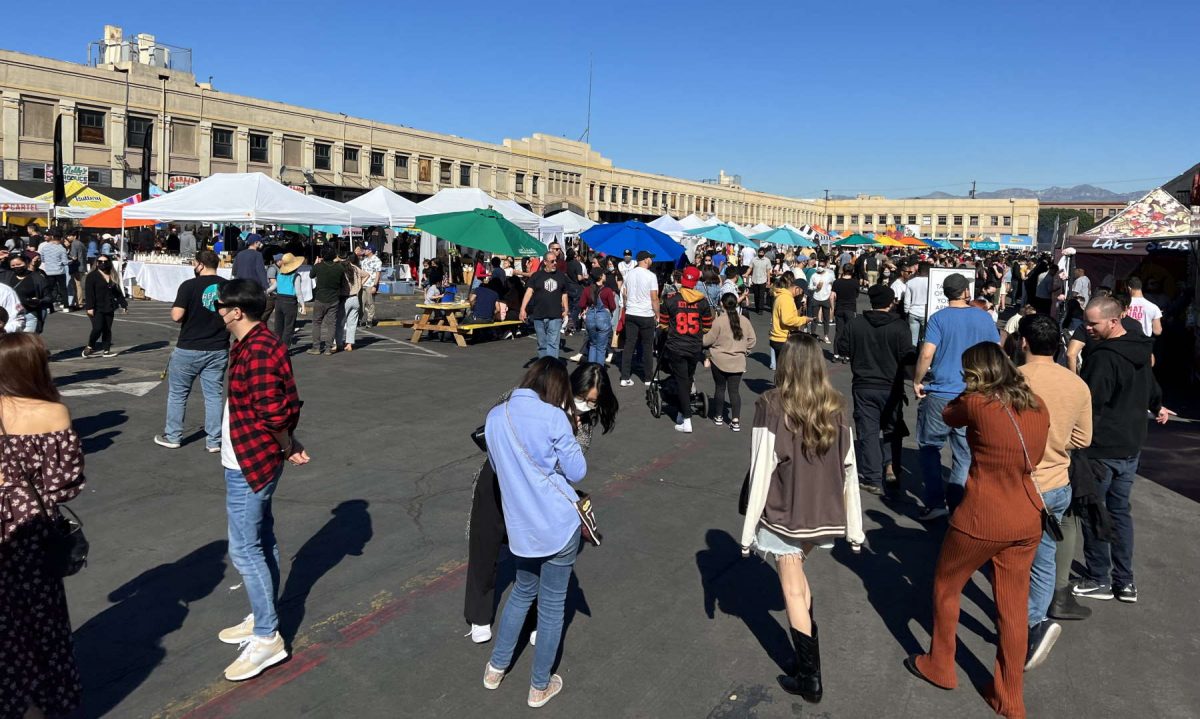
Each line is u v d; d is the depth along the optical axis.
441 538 5.73
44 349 3.35
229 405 3.95
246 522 3.94
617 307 14.71
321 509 6.20
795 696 3.96
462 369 12.56
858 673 4.20
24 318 8.35
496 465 3.78
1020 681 3.79
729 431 9.36
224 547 5.41
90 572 4.98
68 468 3.30
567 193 64.00
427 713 3.70
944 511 6.47
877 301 6.99
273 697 3.79
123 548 5.34
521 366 13.05
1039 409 3.76
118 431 8.10
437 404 9.95
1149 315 10.84
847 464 4.00
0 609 3.16
